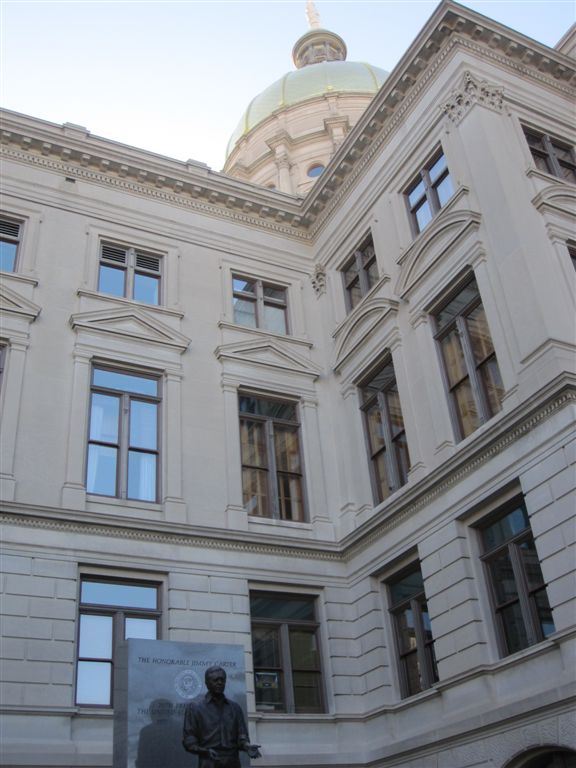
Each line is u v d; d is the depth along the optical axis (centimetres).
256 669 1875
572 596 1437
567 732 1372
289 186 4519
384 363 2181
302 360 2383
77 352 2064
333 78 5088
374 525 1983
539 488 1558
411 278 2095
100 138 2417
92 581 1806
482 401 1803
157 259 2419
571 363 1620
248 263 2538
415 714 1742
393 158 2328
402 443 2050
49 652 1658
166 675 1405
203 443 2105
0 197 2244
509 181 1891
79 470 1905
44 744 1554
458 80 2111
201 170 2541
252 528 2045
